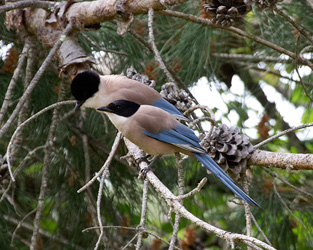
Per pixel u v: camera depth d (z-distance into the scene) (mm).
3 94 9305
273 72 10094
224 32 9758
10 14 8867
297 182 9680
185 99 8312
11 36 9469
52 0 9188
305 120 9984
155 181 6234
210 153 7121
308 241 8836
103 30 9852
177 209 5609
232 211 10117
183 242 11000
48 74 9680
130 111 7805
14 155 7910
